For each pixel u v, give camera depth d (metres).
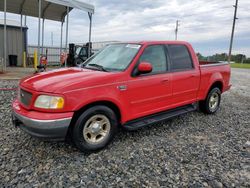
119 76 3.89
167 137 4.53
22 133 4.36
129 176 3.12
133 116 4.19
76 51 19.38
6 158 3.45
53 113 3.29
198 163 3.53
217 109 6.54
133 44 4.59
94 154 3.70
